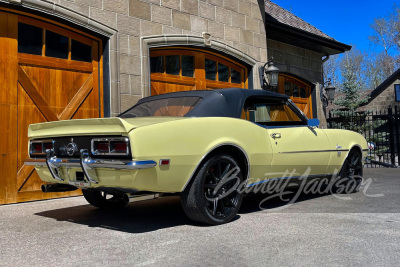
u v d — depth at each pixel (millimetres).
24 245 2854
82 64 5836
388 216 3684
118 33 6113
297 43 10602
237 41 8250
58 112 5523
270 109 4164
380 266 2260
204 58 7781
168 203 4824
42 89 5371
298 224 3365
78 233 3209
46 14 5289
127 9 6297
